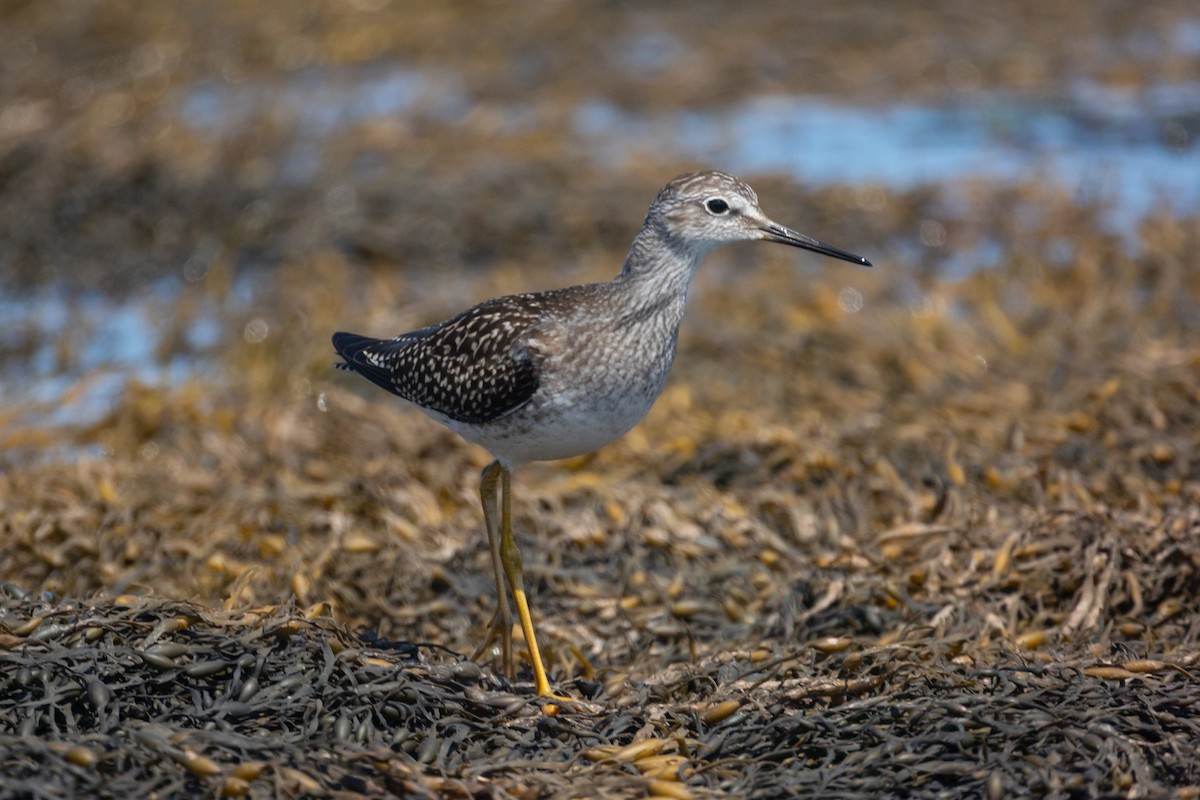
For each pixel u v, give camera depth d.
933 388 13.48
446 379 9.41
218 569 10.27
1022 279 16.23
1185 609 9.35
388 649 8.52
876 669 8.20
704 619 10.02
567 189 18.70
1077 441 11.64
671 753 7.43
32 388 14.87
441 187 18.50
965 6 25.64
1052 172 19.53
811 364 14.34
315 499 11.47
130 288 17.17
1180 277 15.41
